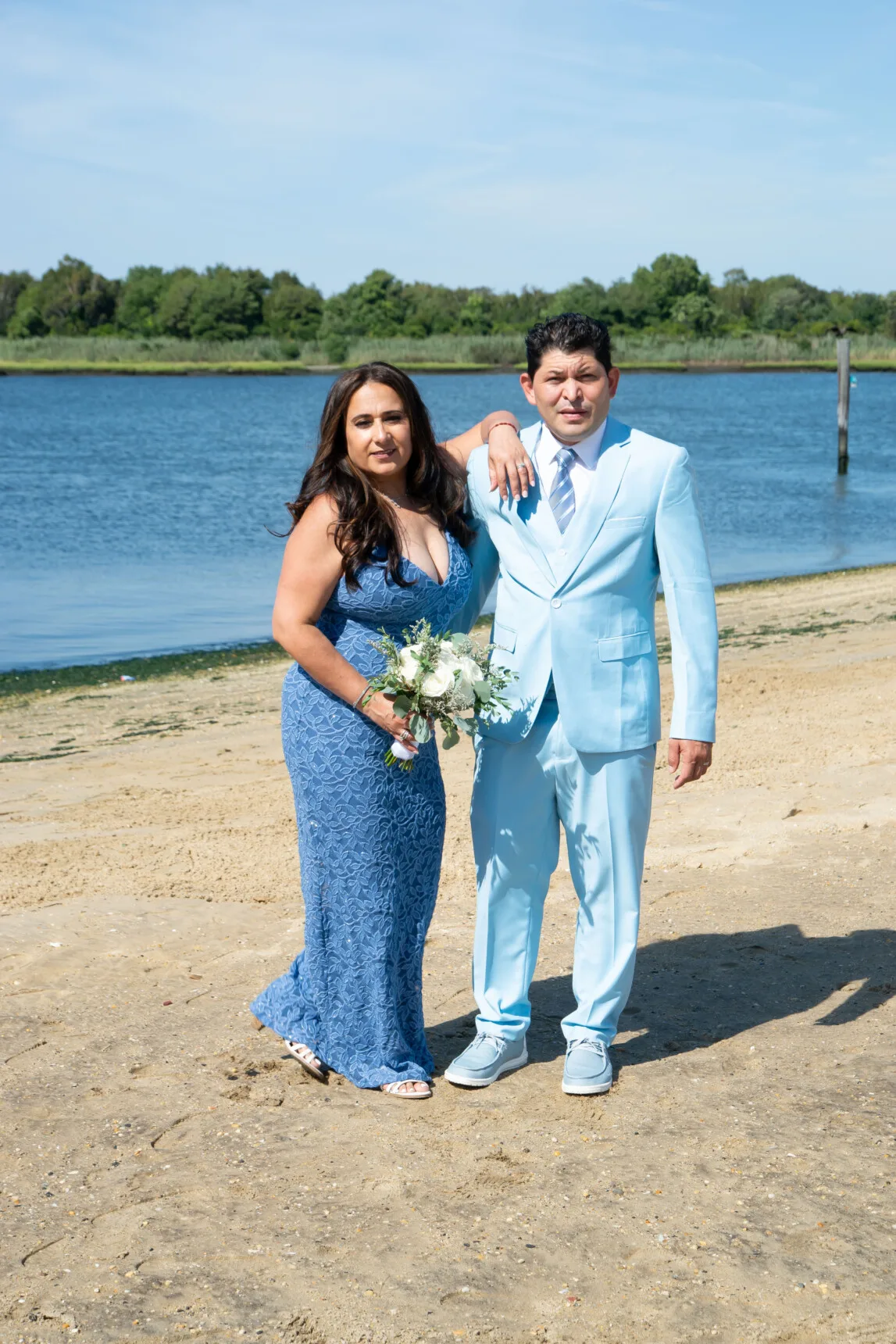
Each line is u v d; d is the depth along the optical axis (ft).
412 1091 11.81
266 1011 12.50
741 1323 8.33
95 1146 10.89
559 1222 9.55
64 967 15.14
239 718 33.60
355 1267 9.04
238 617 53.42
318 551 11.27
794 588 58.03
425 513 11.78
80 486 110.01
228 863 19.43
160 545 75.97
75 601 57.21
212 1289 8.80
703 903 17.13
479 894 12.24
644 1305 8.54
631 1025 13.38
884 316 537.65
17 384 352.90
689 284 499.92
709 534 81.66
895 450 148.36
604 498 11.26
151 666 42.83
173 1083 12.11
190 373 422.00
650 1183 10.07
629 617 11.55
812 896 17.10
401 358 432.25
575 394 11.09
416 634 11.60
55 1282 8.92
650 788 11.89
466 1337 8.26
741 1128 10.93
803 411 229.45
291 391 318.65
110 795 24.56
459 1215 9.69
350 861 11.70
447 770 25.14
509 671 11.51
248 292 481.05
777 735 25.89
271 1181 10.27
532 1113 11.43
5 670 42.60
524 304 503.61
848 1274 8.79
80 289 505.66
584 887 11.95
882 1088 11.55
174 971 15.08
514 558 11.65
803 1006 13.66
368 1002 11.94
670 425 191.42
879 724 26.37
